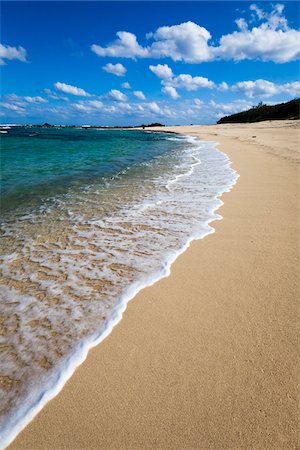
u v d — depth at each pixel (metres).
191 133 42.03
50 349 2.36
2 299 3.00
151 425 1.77
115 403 1.90
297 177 7.81
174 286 3.16
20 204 6.30
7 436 1.73
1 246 4.22
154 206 6.00
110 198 6.74
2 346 2.39
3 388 2.02
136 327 2.57
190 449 1.64
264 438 1.68
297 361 2.17
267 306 2.78
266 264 3.54
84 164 12.16
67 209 5.93
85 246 4.19
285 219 4.93
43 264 3.70
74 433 1.74
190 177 8.88
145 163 12.39
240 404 1.87
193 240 4.29
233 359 2.20
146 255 3.87
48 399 1.94
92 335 2.50
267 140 18.97
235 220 5.01
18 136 37.94
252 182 7.60
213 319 2.63
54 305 2.90
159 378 2.07
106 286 3.20
